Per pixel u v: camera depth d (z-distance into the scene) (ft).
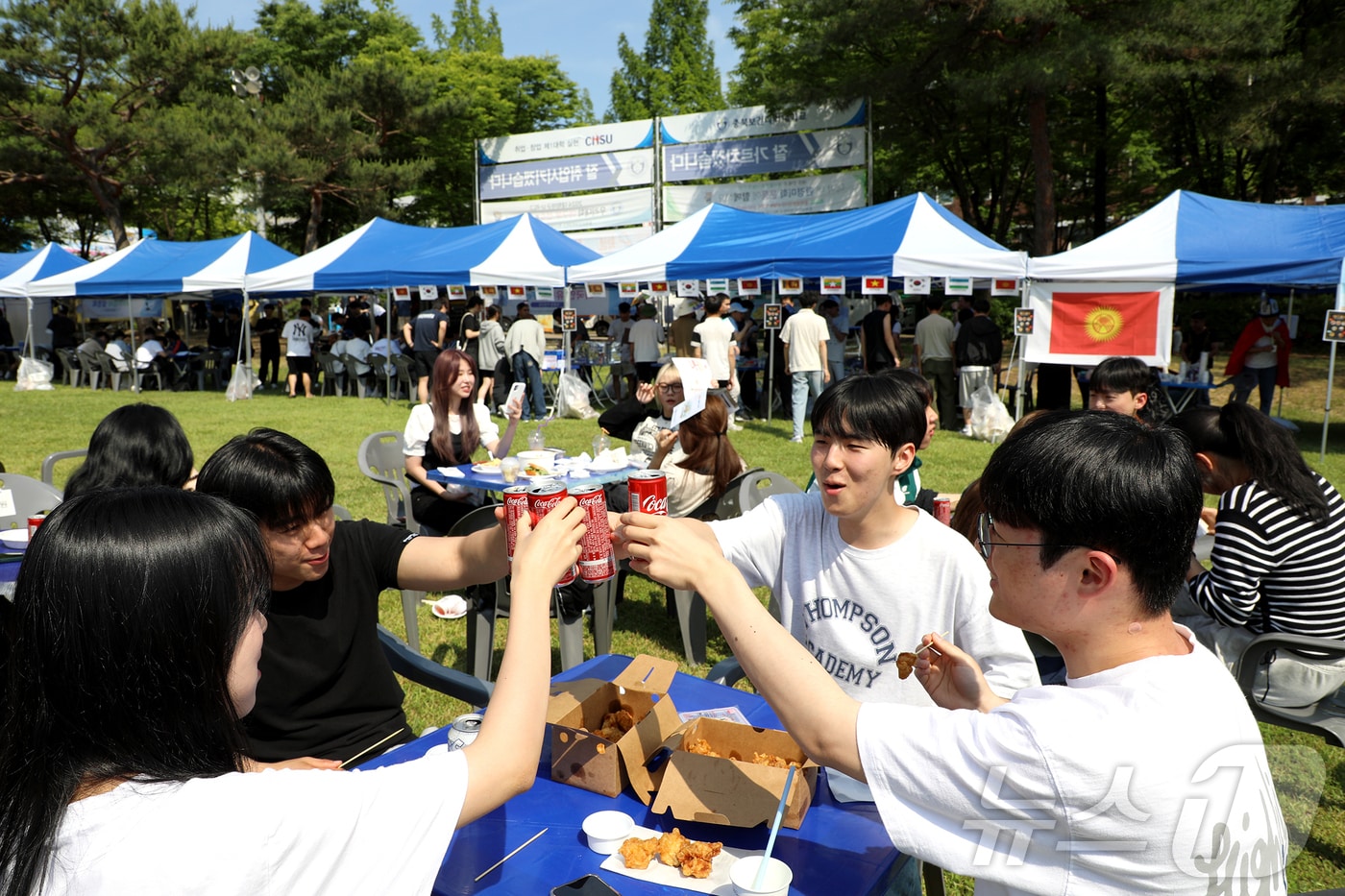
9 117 72.74
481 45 148.56
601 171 71.15
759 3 76.18
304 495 6.35
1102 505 3.35
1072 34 47.65
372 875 3.22
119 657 3.06
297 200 86.38
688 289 39.52
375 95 84.74
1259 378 35.55
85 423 40.27
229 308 68.64
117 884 2.85
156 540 3.18
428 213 104.78
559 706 5.87
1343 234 29.60
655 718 5.68
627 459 17.26
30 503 13.94
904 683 6.37
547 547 4.18
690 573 4.17
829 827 5.11
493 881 4.65
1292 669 8.66
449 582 7.00
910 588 6.22
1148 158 78.64
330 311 67.36
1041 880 3.47
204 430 38.04
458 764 3.52
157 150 74.13
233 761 3.45
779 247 36.83
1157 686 3.43
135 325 68.08
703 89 133.39
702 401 14.16
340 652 7.21
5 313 65.87
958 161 79.71
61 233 112.47
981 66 54.95
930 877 6.20
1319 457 30.81
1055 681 9.82
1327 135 62.54
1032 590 3.61
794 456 30.89
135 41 73.77
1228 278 29.25
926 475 26.91
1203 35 46.78
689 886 4.55
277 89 104.73
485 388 19.15
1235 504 9.03
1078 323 31.48
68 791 3.06
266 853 3.02
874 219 36.63
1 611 4.67
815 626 6.61
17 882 2.95
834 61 69.36
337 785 3.29
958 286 33.09
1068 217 87.10
